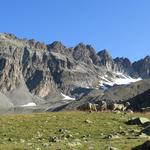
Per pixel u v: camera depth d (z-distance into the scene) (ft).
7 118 242.17
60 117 244.22
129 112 301.43
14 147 122.31
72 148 115.34
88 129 192.13
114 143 124.57
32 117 247.70
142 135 146.20
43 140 152.87
